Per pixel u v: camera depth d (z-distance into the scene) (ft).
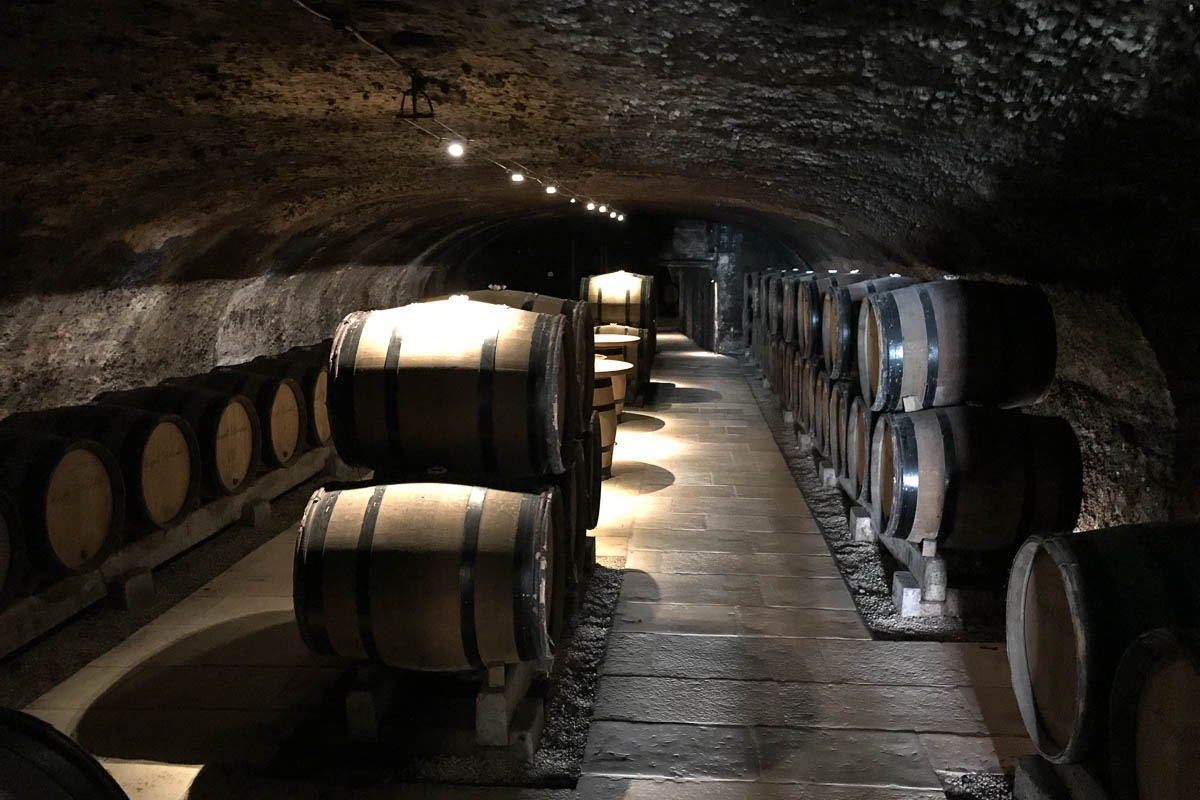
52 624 15.93
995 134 12.98
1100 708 8.58
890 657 15.05
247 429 22.38
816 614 16.94
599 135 19.43
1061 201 14.21
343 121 16.72
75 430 17.62
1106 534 9.38
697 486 26.84
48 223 16.48
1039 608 9.93
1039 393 17.43
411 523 11.83
